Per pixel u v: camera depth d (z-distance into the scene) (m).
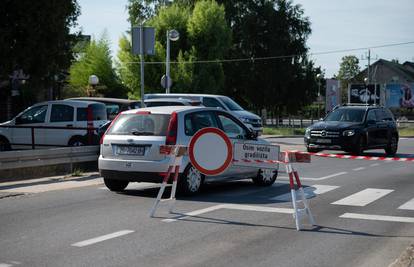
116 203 11.05
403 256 7.12
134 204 10.95
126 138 11.94
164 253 7.30
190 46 59.84
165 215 9.82
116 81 60.06
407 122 76.19
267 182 13.79
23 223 9.07
